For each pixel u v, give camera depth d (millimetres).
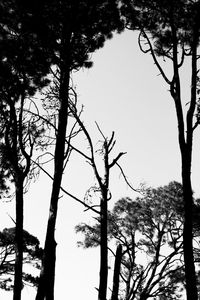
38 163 12906
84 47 13234
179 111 10688
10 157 13906
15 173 13727
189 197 9898
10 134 14469
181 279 20047
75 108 12547
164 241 21609
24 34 13039
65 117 12305
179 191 21094
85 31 13141
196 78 10945
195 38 11461
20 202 13484
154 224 21828
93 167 12195
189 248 9438
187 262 9336
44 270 11195
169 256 20516
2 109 14141
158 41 12766
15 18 12930
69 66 12758
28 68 13344
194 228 19078
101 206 12180
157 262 20516
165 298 20422
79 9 12805
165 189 21234
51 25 12836
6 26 13070
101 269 11914
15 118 13992
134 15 13094
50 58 13000
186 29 12523
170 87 11039
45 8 12625
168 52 12086
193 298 9000
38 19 12578
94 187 12242
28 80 13875
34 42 13039
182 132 10508
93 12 12984
